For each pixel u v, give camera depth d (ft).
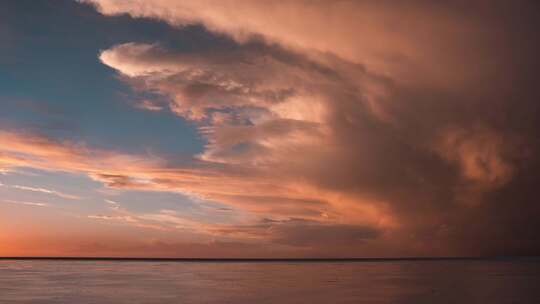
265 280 260.01
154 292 179.83
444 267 510.58
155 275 314.55
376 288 201.26
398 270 424.87
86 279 258.37
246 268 504.02
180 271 396.78
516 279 259.39
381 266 588.91
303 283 233.76
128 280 253.03
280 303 145.18
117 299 155.43
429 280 256.93
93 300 152.05
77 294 170.50
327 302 148.25
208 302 147.43
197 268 497.05
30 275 297.94
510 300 153.69
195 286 210.38
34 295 165.89
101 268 461.78
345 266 599.98
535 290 188.96
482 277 282.15
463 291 185.88
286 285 218.79
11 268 430.20
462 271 381.81
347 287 206.90
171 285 216.13
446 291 186.19
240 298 159.43
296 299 156.56
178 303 144.77
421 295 169.58
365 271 405.80
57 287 200.44
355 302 148.56
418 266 569.23
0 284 214.69
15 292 176.65
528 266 524.52
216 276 305.53
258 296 165.89
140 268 479.41
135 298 158.51
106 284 220.23
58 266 525.34
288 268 510.17
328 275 323.78
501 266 529.86
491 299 156.66
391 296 166.40
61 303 143.84
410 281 249.14
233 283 232.73
